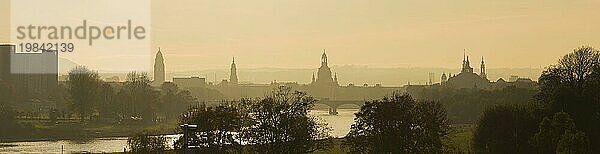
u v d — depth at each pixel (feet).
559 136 394.73
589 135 458.50
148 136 433.48
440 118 410.11
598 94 485.97
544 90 525.75
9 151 629.92
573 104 471.62
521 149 453.58
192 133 352.08
